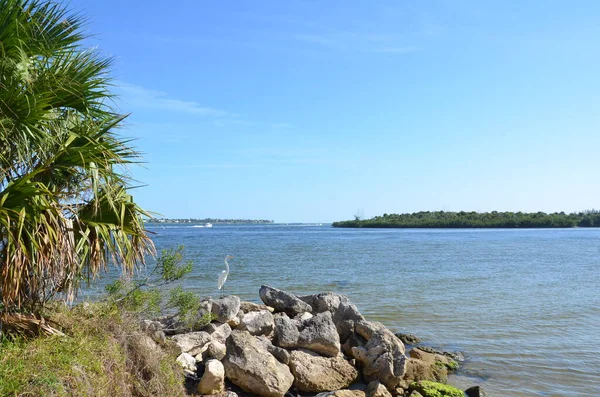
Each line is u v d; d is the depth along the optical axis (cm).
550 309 1914
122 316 796
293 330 1059
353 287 2392
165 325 1079
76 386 590
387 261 3897
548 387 1088
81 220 670
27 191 587
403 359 1038
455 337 1483
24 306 687
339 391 954
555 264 3875
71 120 676
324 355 1045
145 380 747
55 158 632
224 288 2212
